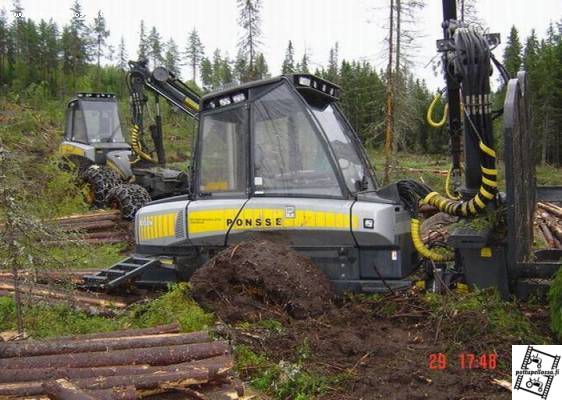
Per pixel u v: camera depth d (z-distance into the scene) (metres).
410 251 6.93
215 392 4.64
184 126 35.47
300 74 6.98
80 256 8.40
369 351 5.45
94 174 15.51
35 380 4.50
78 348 5.02
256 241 6.77
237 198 7.20
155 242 7.90
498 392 4.70
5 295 7.45
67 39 48.31
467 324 5.56
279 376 5.11
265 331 5.92
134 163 15.52
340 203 6.62
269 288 6.32
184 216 7.49
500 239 6.13
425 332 5.77
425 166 30.31
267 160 7.03
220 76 51.81
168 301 6.70
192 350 5.03
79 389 4.18
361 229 6.45
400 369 5.09
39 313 6.74
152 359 4.91
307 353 5.46
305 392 4.89
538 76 40.81
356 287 6.62
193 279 6.72
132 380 4.46
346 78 45.56
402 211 6.77
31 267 6.05
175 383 4.54
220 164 7.36
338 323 6.11
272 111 7.00
